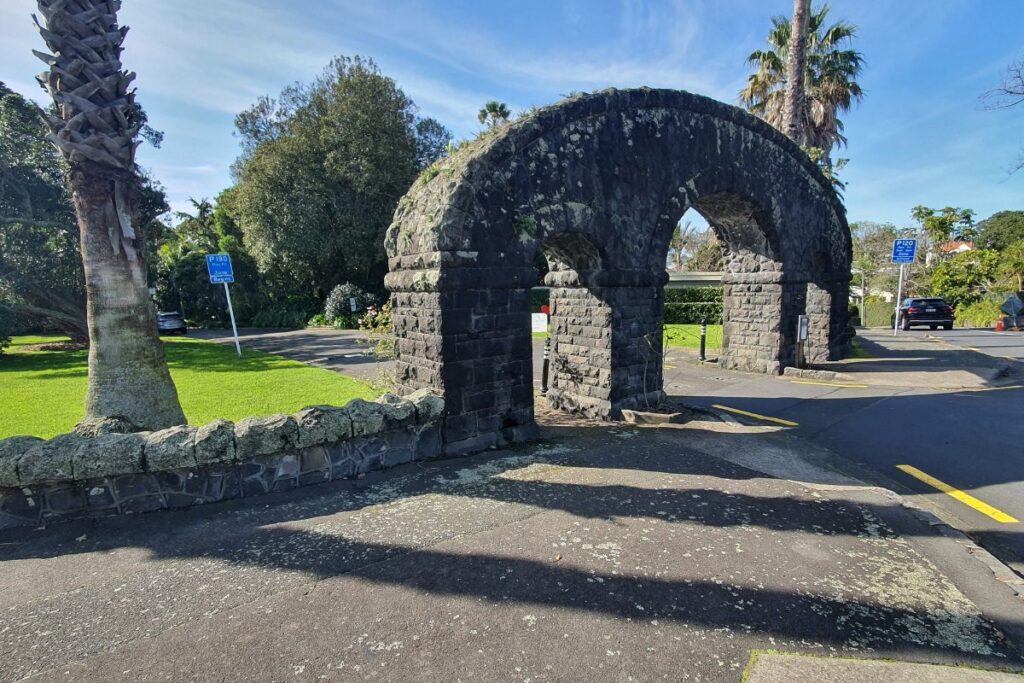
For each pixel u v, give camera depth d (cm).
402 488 482
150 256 2914
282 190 2655
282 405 807
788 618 299
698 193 856
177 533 396
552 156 645
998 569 350
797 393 945
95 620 296
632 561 357
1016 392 902
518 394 631
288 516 423
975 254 2770
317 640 280
